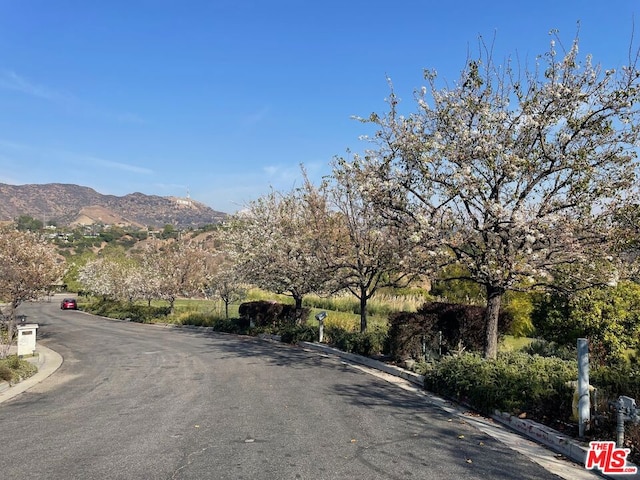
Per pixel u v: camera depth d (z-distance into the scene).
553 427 6.68
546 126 8.96
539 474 5.24
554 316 12.86
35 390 10.72
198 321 27.84
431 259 10.48
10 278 19.62
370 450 5.91
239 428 6.89
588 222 8.83
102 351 17.48
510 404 7.39
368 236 14.15
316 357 14.70
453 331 12.74
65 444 6.33
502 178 9.30
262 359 14.27
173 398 9.16
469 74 9.56
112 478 5.04
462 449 6.04
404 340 12.51
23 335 16.03
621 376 7.05
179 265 32.06
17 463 5.59
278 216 19.30
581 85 8.90
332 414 7.69
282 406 8.25
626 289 11.70
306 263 16.56
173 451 5.90
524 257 9.23
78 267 60.47
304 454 5.73
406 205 10.60
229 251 23.12
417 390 9.82
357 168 10.99
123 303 38.50
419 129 10.16
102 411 8.33
